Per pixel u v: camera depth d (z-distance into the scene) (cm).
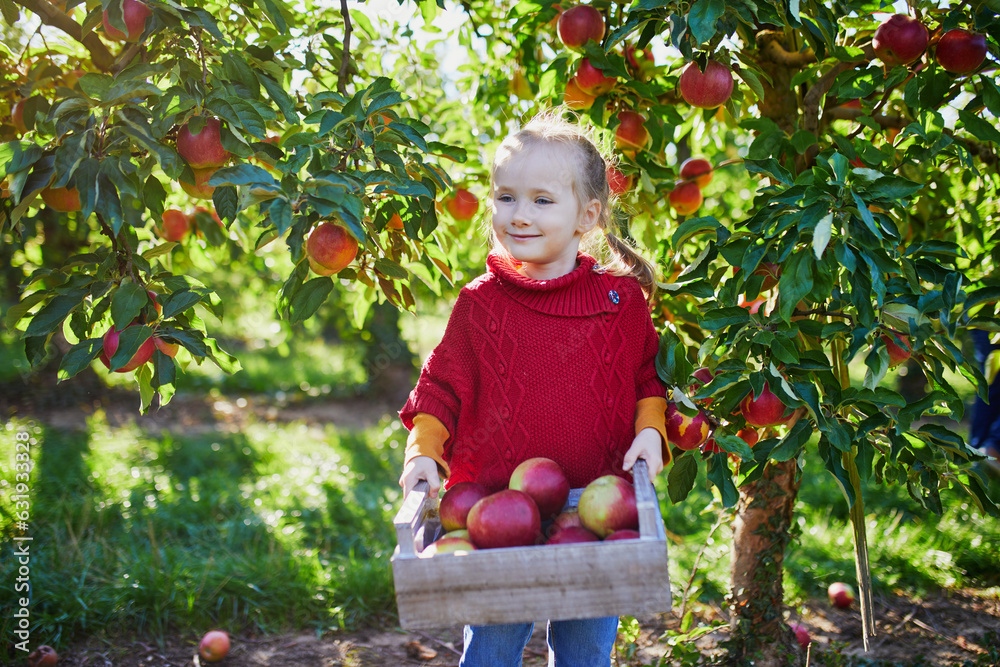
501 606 119
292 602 311
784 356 159
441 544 130
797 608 301
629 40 228
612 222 183
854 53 198
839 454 164
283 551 349
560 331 156
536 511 135
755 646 244
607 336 158
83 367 170
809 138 199
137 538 367
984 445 345
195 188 184
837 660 249
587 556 118
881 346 162
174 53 172
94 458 500
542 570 118
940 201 254
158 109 161
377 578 322
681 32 172
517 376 156
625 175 218
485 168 289
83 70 226
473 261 404
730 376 161
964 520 377
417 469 149
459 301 165
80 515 382
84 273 180
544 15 238
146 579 305
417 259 227
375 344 877
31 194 157
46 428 592
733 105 209
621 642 249
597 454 156
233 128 164
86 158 153
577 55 226
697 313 219
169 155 156
